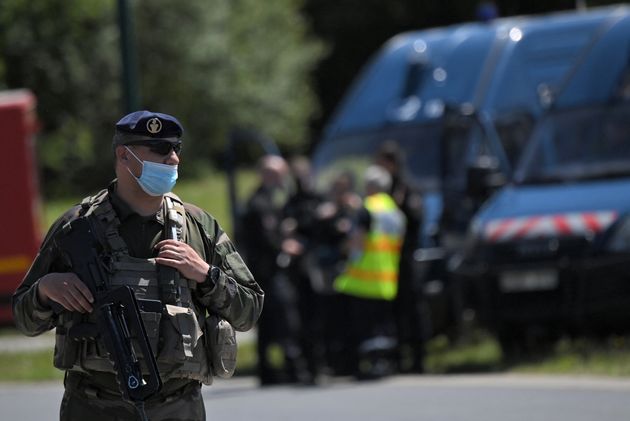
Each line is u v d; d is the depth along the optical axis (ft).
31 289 41.70
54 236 42.29
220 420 84.23
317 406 88.53
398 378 103.40
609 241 97.81
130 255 41.73
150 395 40.60
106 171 293.02
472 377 99.30
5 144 147.64
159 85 311.06
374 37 394.52
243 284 43.62
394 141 129.80
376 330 103.65
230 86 323.16
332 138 134.31
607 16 129.29
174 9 307.58
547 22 131.95
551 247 99.30
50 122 280.92
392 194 105.81
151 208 42.27
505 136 125.18
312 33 388.98
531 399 85.20
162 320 41.27
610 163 108.17
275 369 104.68
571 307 98.63
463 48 133.28
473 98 127.75
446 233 115.24
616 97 112.37
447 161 118.01
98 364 41.52
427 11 381.40
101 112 285.43
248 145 329.72
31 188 147.64
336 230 108.88
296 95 347.97
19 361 123.85
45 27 271.49
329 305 106.42
